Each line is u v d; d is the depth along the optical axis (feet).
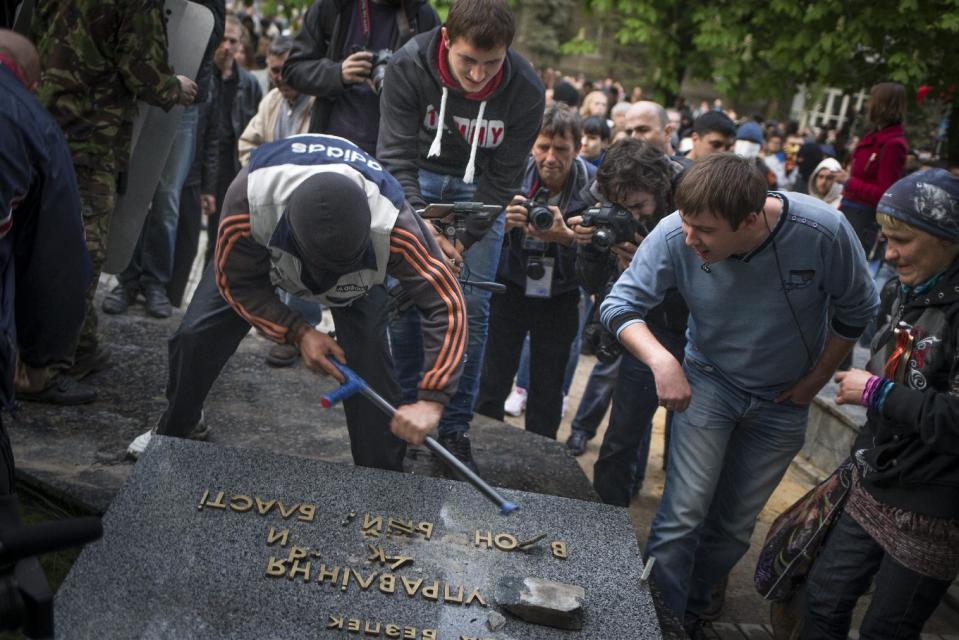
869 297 9.40
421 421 8.28
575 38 70.08
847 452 16.63
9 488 7.25
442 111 10.41
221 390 13.01
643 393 12.37
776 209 9.07
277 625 7.31
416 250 8.19
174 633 7.06
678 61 56.29
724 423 10.02
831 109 71.67
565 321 13.79
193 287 22.35
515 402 18.53
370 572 8.00
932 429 7.98
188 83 12.22
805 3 45.24
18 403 11.64
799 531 9.81
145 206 13.00
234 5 44.45
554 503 9.29
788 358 9.70
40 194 7.50
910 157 32.94
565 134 12.73
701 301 9.63
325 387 13.62
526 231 12.55
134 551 7.79
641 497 15.66
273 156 8.07
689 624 11.24
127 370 13.16
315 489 8.84
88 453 10.77
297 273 8.23
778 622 10.66
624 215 11.40
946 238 8.14
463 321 8.38
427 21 12.49
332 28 12.13
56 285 7.88
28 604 6.02
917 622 8.69
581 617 7.87
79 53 10.73
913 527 8.49
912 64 42.29
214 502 8.42
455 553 8.41
